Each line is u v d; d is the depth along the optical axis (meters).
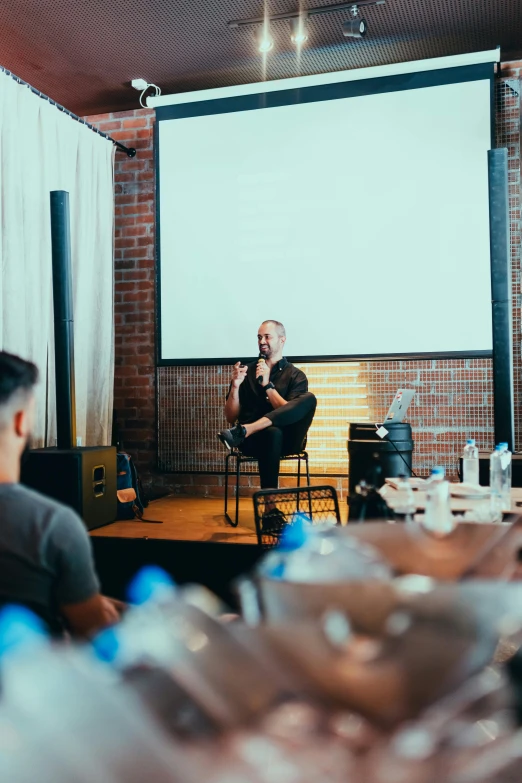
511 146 4.28
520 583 0.32
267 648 0.30
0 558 1.15
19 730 0.21
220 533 3.39
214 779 0.23
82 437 4.45
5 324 3.72
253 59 4.32
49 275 4.09
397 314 4.33
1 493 1.17
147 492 4.85
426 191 4.27
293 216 4.51
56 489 3.37
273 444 3.50
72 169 4.36
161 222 4.75
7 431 1.18
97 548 3.31
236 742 0.26
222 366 4.70
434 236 4.26
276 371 3.88
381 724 0.29
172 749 0.23
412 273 4.30
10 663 0.24
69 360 3.54
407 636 0.31
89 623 1.18
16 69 4.38
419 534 0.85
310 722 0.28
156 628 0.30
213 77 4.58
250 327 4.60
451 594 0.32
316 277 4.47
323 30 3.94
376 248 4.36
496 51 4.07
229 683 0.29
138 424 4.93
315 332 4.48
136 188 4.96
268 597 0.36
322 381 4.52
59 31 3.91
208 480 4.74
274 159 4.54
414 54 4.27
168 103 4.68
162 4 3.62
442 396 4.34
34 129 3.99
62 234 3.51
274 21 3.82
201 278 4.68
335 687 0.30
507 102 4.29
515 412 4.25
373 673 0.30
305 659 0.30
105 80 4.56
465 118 4.19
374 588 0.33
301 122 4.48
